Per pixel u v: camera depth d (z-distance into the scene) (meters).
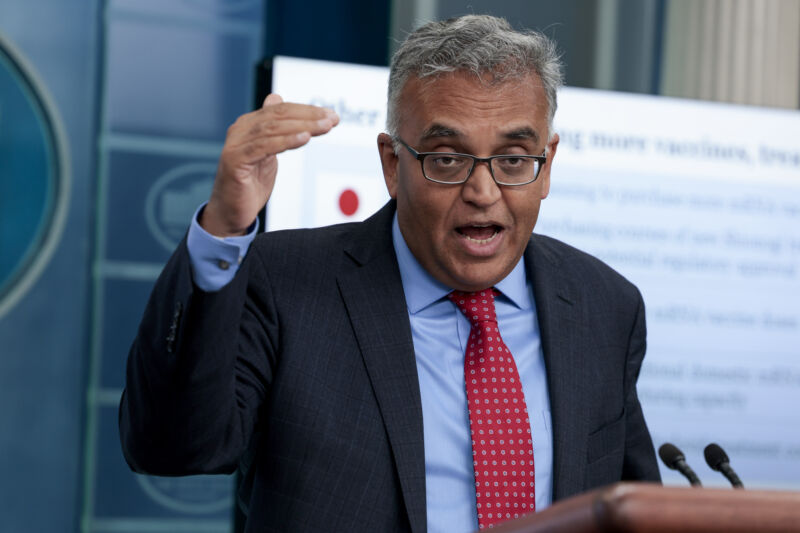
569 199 7.67
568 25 9.12
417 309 3.68
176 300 2.97
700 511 1.51
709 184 7.92
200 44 9.21
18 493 8.55
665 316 7.79
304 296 3.54
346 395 3.42
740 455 7.85
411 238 3.58
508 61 3.36
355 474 3.33
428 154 3.38
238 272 3.04
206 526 8.91
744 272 7.94
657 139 7.85
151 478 8.84
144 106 9.03
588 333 3.78
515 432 3.50
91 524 8.70
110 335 8.84
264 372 3.43
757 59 9.27
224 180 2.92
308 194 7.08
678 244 7.84
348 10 9.42
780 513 1.54
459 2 8.73
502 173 3.37
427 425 3.53
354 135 7.17
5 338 8.57
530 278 3.84
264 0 9.35
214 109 9.23
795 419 7.94
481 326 3.64
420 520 3.29
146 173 9.02
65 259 8.76
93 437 8.74
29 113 8.70
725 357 7.87
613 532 1.50
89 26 8.91
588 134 7.74
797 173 8.07
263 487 3.40
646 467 3.94
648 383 7.77
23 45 8.70
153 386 3.02
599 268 4.03
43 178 8.71
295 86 7.09
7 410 8.55
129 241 8.92
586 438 3.58
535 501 3.48
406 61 3.48
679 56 9.26
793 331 7.99
